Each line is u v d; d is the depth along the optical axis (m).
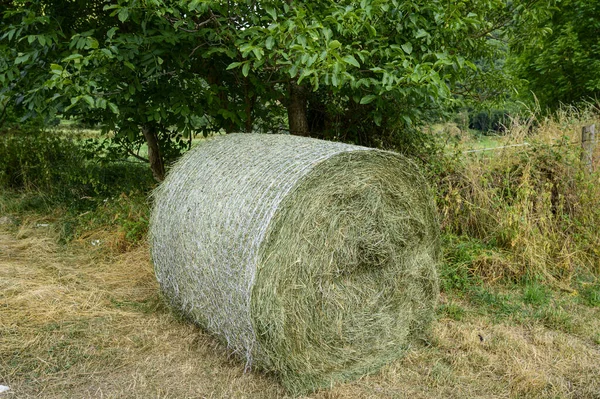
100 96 4.52
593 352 3.40
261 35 4.10
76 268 4.79
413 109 5.48
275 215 2.76
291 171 2.94
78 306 3.90
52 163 7.88
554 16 10.96
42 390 2.79
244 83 5.39
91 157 7.13
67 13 5.23
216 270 3.03
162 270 3.80
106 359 3.16
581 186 5.32
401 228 3.40
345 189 3.06
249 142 3.68
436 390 2.93
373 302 3.30
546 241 4.87
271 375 3.03
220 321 3.16
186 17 4.48
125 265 4.85
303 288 2.92
